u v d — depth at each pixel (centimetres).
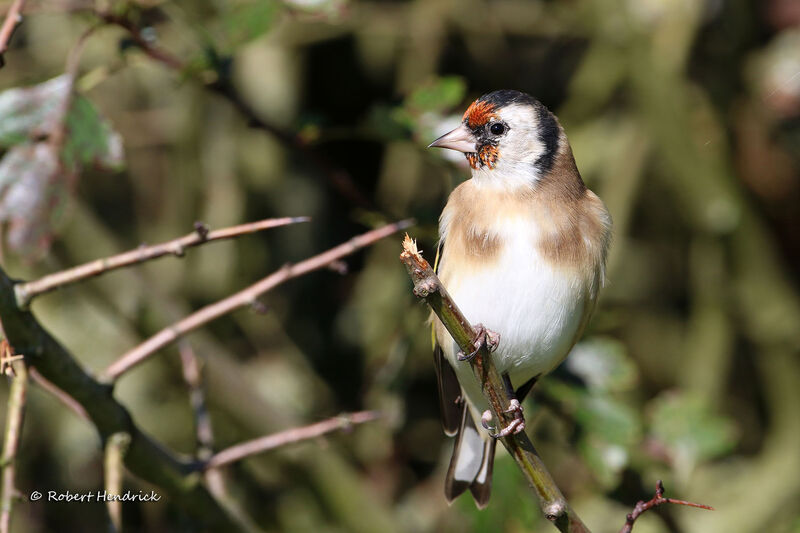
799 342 981
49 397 955
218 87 639
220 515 596
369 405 973
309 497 909
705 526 920
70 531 965
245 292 549
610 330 1098
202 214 1029
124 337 930
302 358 1046
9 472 454
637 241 1155
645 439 732
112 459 541
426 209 689
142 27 650
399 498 1014
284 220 489
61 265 847
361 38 1080
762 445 1161
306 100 1083
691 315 1146
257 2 605
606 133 1065
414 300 726
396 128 653
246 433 841
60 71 635
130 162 1053
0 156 625
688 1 992
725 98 1048
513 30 1045
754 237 984
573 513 477
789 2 1037
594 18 989
